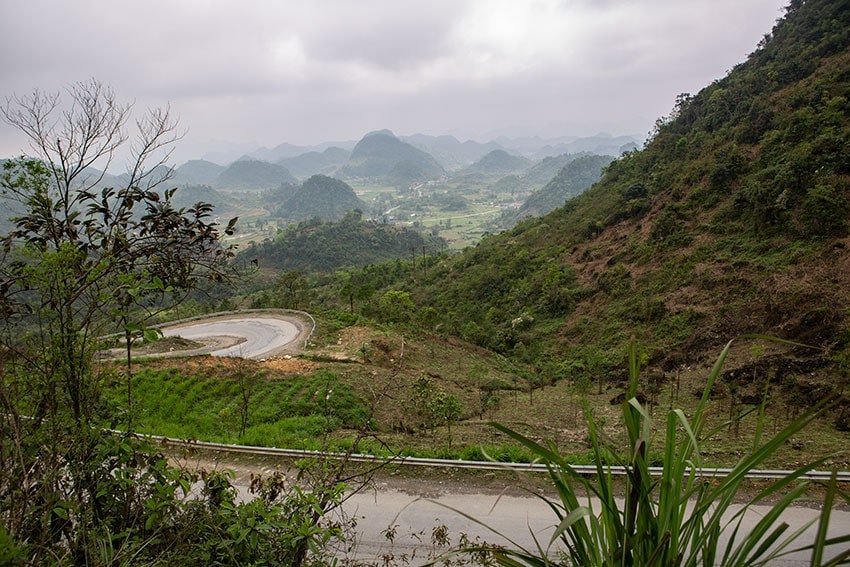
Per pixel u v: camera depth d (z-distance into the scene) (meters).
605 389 23.22
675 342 26.19
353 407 17.50
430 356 28.39
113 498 3.30
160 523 3.19
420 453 9.95
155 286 3.20
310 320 31.36
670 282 32.19
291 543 3.43
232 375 20.27
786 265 26.31
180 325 32.38
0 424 2.60
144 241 3.59
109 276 3.30
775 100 42.53
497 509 7.78
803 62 45.53
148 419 15.03
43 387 3.00
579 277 42.56
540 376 28.59
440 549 6.79
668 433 1.71
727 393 18.53
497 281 50.72
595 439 1.86
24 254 3.12
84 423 3.04
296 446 10.88
